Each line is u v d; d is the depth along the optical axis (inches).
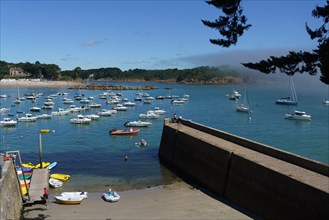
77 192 1409.9
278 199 1110.4
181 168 1806.1
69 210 1259.2
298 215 1029.8
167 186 1552.7
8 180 1087.6
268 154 1368.1
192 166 1689.2
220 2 622.5
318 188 971.9
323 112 4498.0
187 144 1769.2
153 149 2293.3
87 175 1716.3
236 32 646.5
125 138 2659.9
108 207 1291.8
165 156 2022.6
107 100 5723.4
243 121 3718.0
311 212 984.3
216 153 1480.1
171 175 1729.8
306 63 546.6
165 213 1226.6
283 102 5452.8
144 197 1402.6
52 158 2042.3
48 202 1338.6
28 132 2970.0
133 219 1177.4
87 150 2263.8
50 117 3799.2
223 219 1163.3
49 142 2534.5
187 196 1412.4
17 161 1953.7
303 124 3516.2
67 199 1321.4
